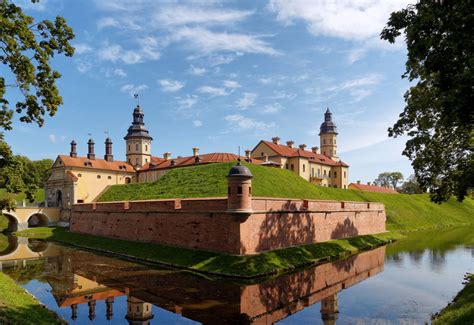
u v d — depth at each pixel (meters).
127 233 40.03
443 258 32.81
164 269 28.06
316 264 29.30
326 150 101.69
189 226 31.72
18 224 60.38
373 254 35.06
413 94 23.64
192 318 17.12
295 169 79.38
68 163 68.12
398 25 15.11
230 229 27.62
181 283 23.50
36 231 57.19
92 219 47.84
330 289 22.41
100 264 31.20
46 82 16.14
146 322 16.75
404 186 140.12
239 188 27.00
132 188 61.59
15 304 16.73
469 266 29.28
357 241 39.97
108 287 23.16
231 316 17.39
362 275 26.16
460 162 23.56
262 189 45.00
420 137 24.16
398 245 41.41
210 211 29.69
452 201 80.25
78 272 28.02
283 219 31.23
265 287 22.30
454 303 17.91
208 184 46.31
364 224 45.59
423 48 13.71
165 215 34.69
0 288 19.19
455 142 23.45
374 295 21.09
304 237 33.56
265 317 17.30
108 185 70.69
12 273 28.05
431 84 22.00
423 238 47.78
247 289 21.83
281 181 51.47
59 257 35.69
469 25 12.33
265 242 29.12
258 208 28.66
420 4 14.27
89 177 70.81
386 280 24.69
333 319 17.11
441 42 13.58
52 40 15.98
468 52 12.98
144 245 35.59
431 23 13.49
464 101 12.93
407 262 30.94
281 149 81.38
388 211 64.44
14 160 21.80
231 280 23.95
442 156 24.09
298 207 33.12
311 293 21.41
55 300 20.62
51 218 64.75
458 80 13.30
